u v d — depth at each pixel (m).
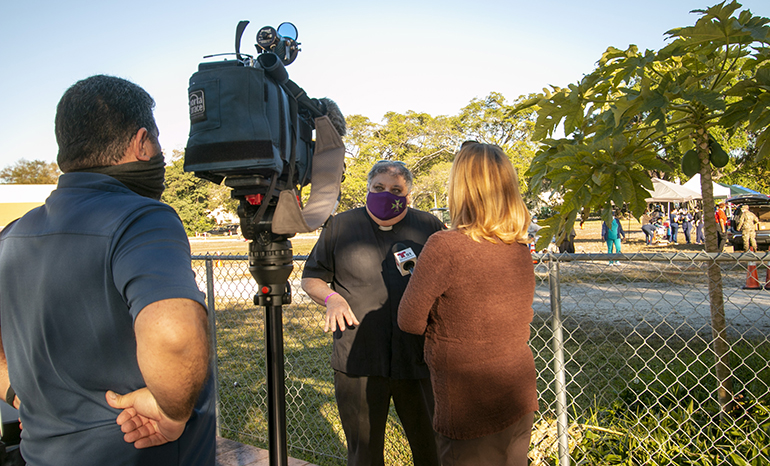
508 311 1.51
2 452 1.66
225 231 57.41
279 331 1.59
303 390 4.30
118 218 0.99
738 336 5.36
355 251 2.09
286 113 1.44
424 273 1.51
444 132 46.53
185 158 1.33
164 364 0.87
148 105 1.19
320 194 1.65
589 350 5.11
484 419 1.49
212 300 3.39
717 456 2.51
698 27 2.11
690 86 2.34
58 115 1.12
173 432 0.99
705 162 2.61
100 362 0.99
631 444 2.67
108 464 0.98
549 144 2.64
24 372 1.05
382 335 2.04
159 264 0.93
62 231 1.01
